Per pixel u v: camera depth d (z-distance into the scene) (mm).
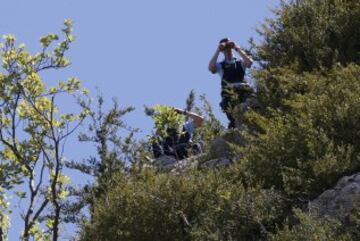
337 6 47531
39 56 41188
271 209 35500
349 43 46031
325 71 43281
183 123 44750
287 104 41031
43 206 39625
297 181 36281
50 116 40969
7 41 41000
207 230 35781
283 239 32281
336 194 34000
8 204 40594
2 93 40594
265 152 38438
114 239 37312
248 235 35250
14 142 40375
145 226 37031
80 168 40906
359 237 31594
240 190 36219
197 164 42500
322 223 32688
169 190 37406
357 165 36062
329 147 36781
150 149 44812
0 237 40250
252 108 45156
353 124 37812
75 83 41469
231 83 47031
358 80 40625
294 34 47094
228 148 43219
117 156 41281
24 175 40375
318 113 38875
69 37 41594
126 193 37812
